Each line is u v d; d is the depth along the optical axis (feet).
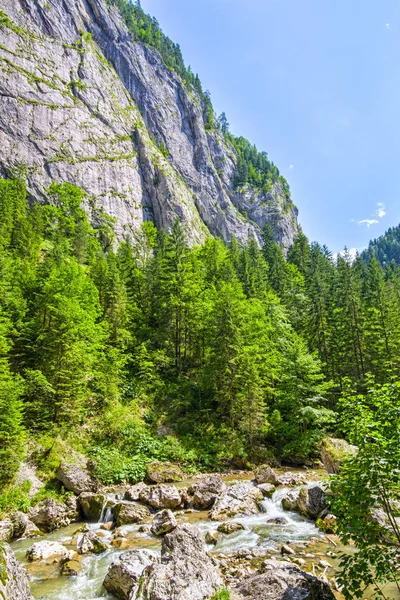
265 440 109.70
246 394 105.29
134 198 414.00
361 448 24.47
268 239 317.01
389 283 202.59
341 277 171.63
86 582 37.40
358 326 159.33
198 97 627.87
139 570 35.04
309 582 27.50
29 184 329.52
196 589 26.23
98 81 454.81
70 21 464.24
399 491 23.77
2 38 374.02
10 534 51.98
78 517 61.62
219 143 597.52
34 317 122.11
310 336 165.78
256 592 26.96
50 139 366.02
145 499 63.72
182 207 433.07
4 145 332.80
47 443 81.46
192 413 117.08
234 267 227.81
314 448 102.17
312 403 110.11
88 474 78.43
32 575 39.37
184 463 93.09
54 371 97.91
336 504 25.77
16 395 74.08
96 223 356.38
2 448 68.85
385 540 23.67
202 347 145.59
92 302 143.84
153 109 520.83
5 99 349.82
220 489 65.98
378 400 25.84
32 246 214.90
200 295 153.17
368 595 30.42
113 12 549.95
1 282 119.65
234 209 530.68
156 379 128.06
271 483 71.10
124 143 441.27
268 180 612.70
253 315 143.02
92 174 383.24
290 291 204.64
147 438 99.14
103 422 99.25
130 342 144.77
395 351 140.05
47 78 394.93
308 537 46.65
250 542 45.83
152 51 578.66
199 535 33.99
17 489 65.87
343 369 149.48
